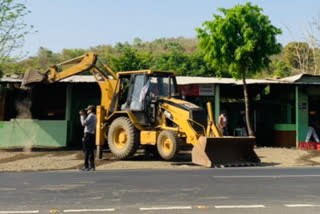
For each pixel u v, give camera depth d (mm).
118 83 15461
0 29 19594
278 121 23547
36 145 19812
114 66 39344
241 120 22453
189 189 7352
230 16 18922
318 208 5688
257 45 19047
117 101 15320
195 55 50125
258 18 18984
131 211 5422
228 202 6090
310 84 20203
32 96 20016
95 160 14195
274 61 53312
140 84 14562
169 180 8648
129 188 7461
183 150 18359
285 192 7074
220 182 8328
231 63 19266
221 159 12617
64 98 22484
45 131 19891
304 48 41156
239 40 19188
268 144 22750
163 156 13484
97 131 14906
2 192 7004
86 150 11188
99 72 16656
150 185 7855
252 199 6359
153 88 14492
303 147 19688
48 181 8477
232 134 24531
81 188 7461
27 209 5547
